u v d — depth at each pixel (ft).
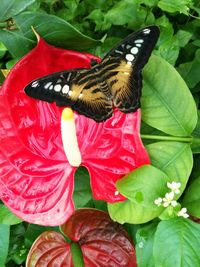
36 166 0.90
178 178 0.88
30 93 0.72
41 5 1.18
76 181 1.02
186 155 0.90
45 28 0.90
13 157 0.89
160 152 0.91
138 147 0.86
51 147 0.92
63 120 0.86
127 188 0.85
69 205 0.89
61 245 1.02
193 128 0.92
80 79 0.77
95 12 1.12
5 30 0.92
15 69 0.84
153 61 0.90
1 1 0.90
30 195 0.88
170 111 0.91
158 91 0.91
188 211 0.88
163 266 0.82
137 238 0.91
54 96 0.75
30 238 1.09
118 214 0.87
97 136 0.91
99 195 0.89
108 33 1.14
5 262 1.09
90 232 1.01
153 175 0.85
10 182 0.88
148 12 1.09
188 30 1.15
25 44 0.93
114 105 0.83
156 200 0.84
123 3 1.09
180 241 0.83
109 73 0.79
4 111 0.87
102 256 1.00
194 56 1.11
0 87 0.88
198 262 0.82
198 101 1.09
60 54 0.85
